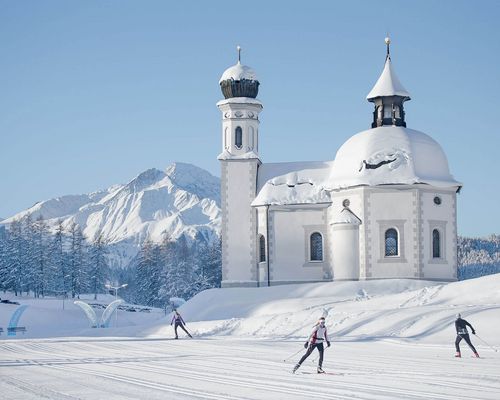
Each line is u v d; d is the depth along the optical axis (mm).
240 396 16641
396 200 62625
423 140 65312
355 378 20672
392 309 45531
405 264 62062
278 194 67625
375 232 62625
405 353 29672
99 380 20469
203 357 28953
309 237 66688
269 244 67188
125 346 37406
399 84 68438
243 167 69250
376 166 63438
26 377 21609
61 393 17531
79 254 139875
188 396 16641
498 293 48594
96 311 99375
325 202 65938
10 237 139625
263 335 45812
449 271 63312
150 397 16516
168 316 63094
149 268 142625
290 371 22922
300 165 70500
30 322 85000
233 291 62438
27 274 133750
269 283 67062
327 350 31516
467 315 38594
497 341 33438
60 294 138250
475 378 20469
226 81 70812
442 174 64250
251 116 70562
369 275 62219
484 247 181500
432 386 18625
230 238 68750
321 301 56625
